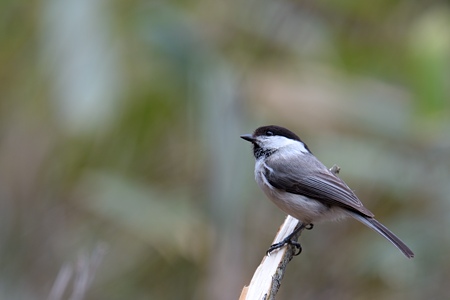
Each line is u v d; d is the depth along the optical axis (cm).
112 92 958
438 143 1097
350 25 1175
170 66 1029
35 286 1204
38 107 1115
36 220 1223
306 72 1120
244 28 1124
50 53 980
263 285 756
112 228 1237
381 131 1084
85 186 1170
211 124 1029
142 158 1165
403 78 1130
